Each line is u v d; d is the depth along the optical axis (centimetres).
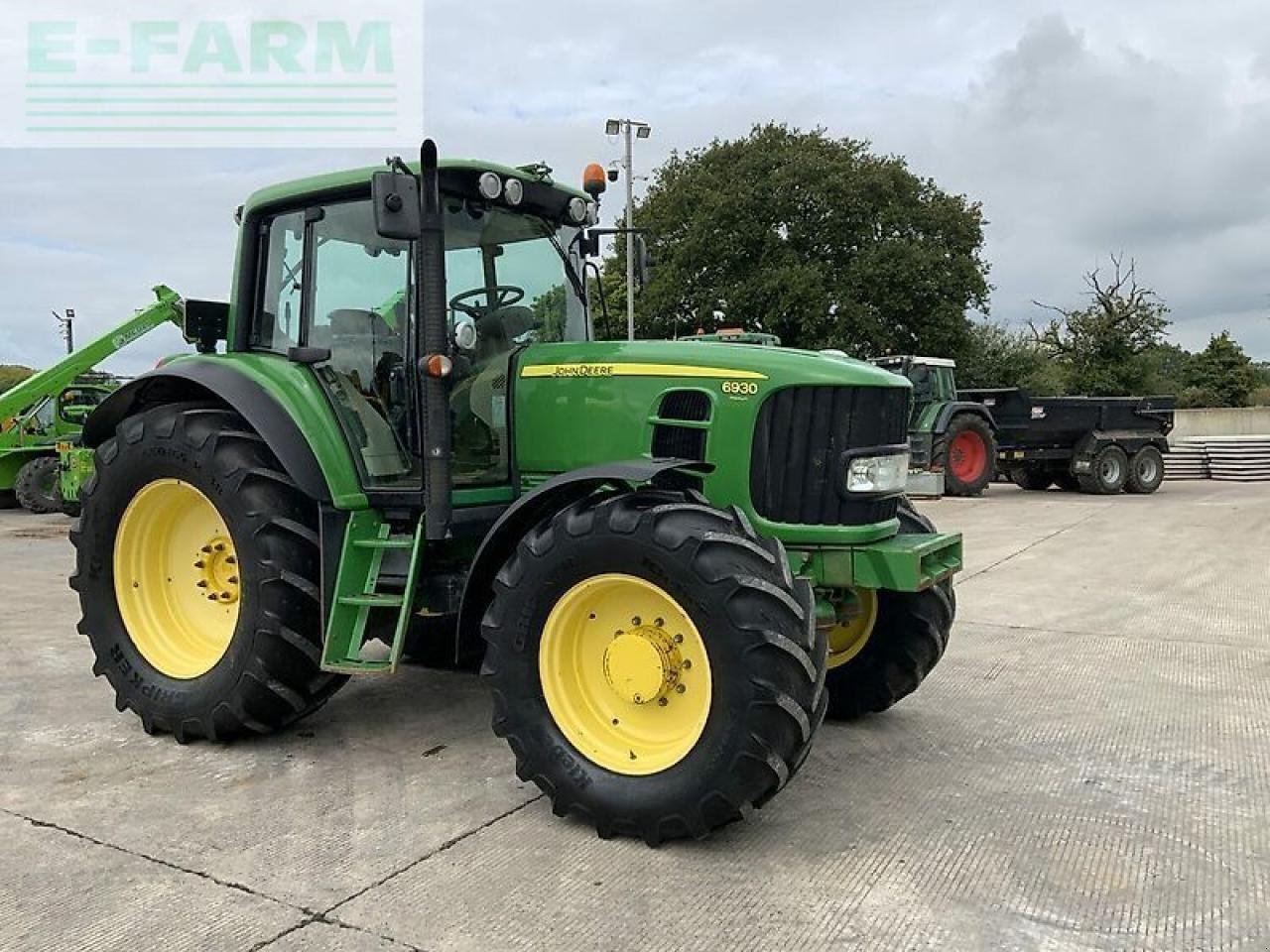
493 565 370
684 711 327
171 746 416
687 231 3131
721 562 309
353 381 416
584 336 469
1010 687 502
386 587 399
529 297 443
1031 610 688
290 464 388
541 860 308
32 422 1452
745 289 2966
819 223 3027
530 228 446
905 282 2941
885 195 3020
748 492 368
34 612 707
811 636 309
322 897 283
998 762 396
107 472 438
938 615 429
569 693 340
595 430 393
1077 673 526
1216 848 316
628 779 321
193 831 329
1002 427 1587
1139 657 557
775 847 318
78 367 1460
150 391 462
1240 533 1089
